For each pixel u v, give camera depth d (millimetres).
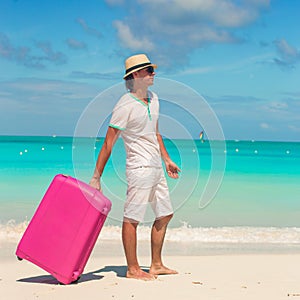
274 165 22828
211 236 8508
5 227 8859
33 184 14656
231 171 20016
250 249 7551
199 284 5055
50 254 4926
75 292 4688
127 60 4859
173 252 7211
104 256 6762
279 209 11617
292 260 6543
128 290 4770
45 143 42188
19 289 4793
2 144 39562
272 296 4672
